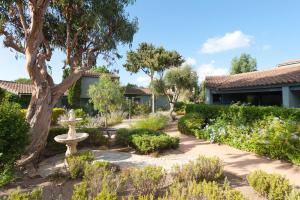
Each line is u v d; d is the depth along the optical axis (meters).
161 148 10.24
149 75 36.44
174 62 34.62
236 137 10.39
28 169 8.23
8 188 6.44
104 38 12.12
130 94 38.28
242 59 45.06
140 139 10.27
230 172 7.28
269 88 14.62
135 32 12.74
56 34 12.67
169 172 7.28
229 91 17.97
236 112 11.38
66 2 10.99
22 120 7.52
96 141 11.98
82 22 11.52
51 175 7.27
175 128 17.02
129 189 5.90
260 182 5.43
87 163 6.93
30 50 9.27
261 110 9.98
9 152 7.02
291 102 13.31
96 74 32.34
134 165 8.27
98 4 10.89
